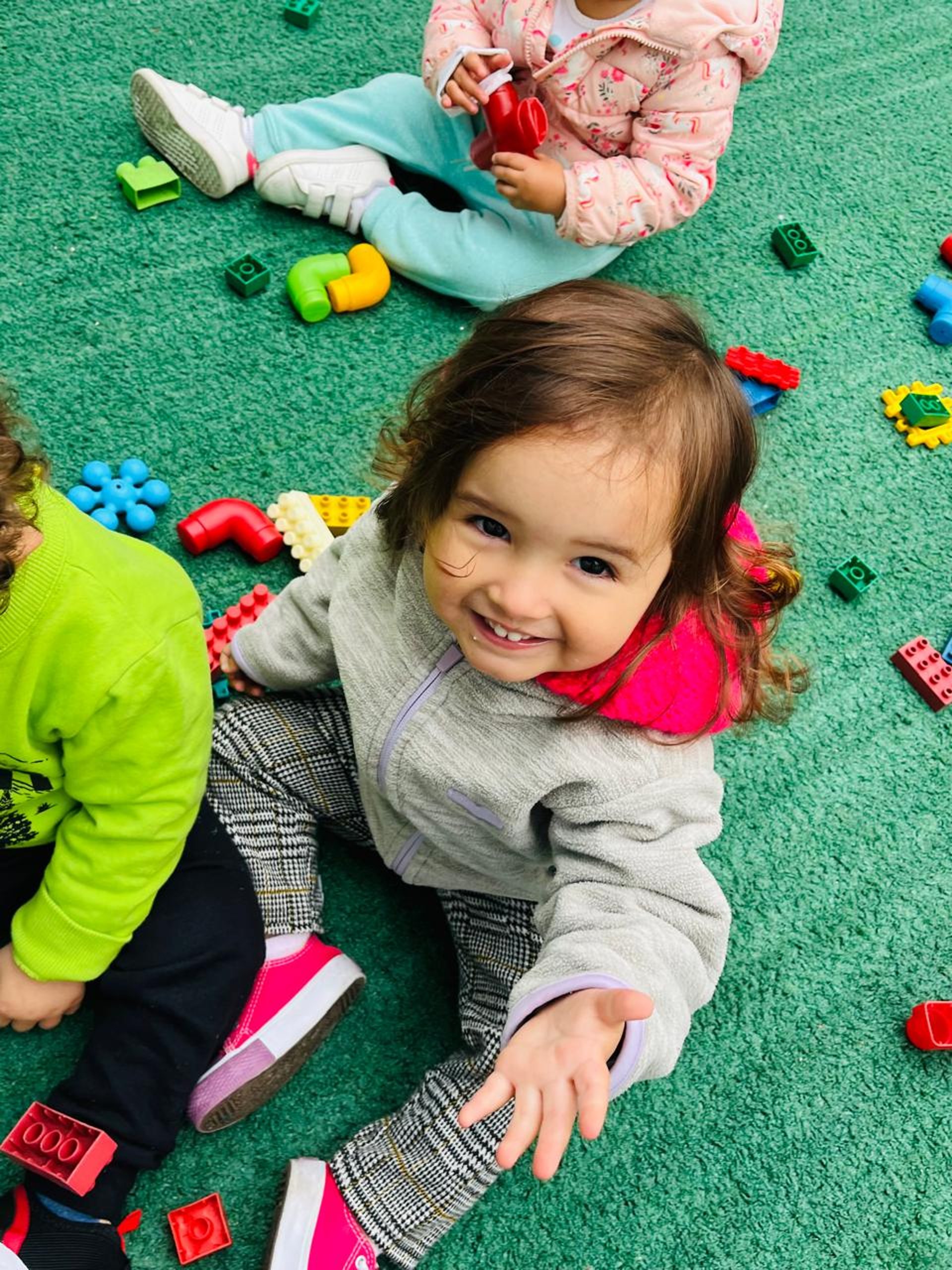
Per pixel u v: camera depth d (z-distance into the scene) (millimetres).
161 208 1315
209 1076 890
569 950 687
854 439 1349
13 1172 894
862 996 1063
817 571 1259
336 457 1222
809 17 1622
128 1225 878
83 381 1199
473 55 1203
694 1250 949
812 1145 999
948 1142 1017
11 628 691
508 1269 920
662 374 639
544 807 800
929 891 1120
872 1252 966
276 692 1019
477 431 625
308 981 929
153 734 777
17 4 1386
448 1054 992
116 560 748
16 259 1246
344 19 1483
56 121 1330
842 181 1520
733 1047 1025
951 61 1640
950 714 1212
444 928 1044
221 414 1218
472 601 664
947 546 1305
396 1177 875
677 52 1146
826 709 1186
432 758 812
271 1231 880
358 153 1323
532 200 1220
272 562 1148
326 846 1062
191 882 896
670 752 754
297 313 1295
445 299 1351
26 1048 937
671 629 718
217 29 1434
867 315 1435
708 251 1433
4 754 775
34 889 911
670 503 632
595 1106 585
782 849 1116
